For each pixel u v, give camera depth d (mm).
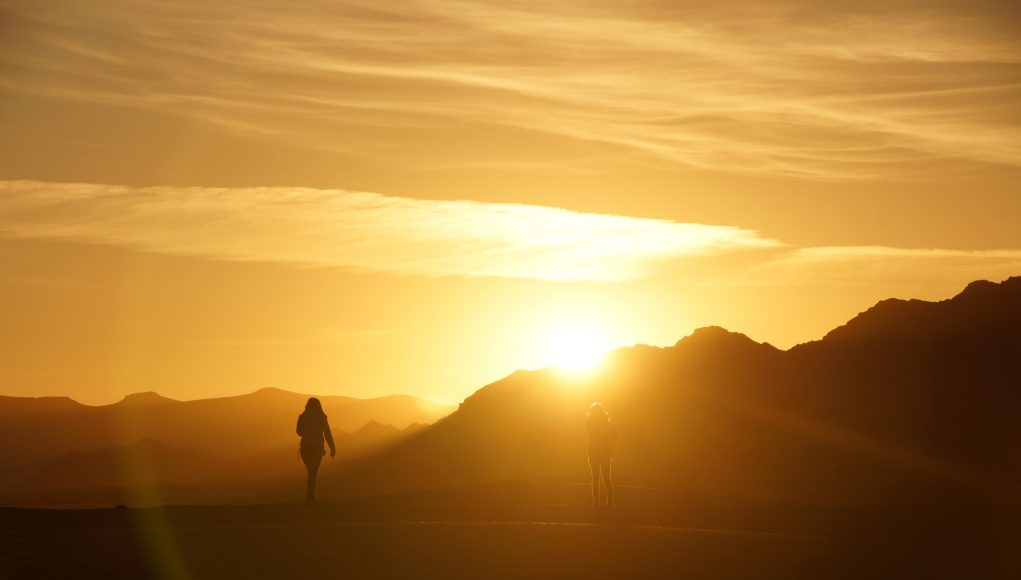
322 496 104188
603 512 35688
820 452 104562
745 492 81250
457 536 27484
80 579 21734
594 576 24609
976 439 103500
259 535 26641
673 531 29750
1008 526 38000
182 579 22281
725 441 109500
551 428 118188
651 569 25359
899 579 25484
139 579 22062
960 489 85438
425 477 110000
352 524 28984
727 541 28594
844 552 27922
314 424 34812
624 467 102188
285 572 23250
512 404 128375
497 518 32938
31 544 24312
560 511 35406
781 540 29047
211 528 27719
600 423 36969
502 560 25438
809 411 117688
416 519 32188
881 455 102000
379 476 114625
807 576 25359
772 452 105188
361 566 24125
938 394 116500
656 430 113562
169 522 30266
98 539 25422
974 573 26500
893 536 35125
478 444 117188
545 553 26234
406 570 24094
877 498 77625
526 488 48906
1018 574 26531
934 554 28734
